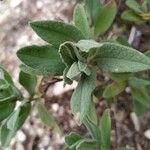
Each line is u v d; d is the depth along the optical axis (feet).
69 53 0.38
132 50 0.37
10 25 0.75
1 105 0.46
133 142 0.67
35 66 0.40
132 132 0.67
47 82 0.51
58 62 0.40
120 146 0.63
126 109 0.68
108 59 0.38
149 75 0.65
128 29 0.68
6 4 0.67
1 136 0.48
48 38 0.40
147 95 0.57
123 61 0.37
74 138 0.47
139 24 0.65
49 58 0.40
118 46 0.37
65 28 0.40
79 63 0.38
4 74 0.47
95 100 0.66
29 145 0.70
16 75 0.73
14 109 0.47
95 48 0.38
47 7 0.74
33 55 0.40
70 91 0.70
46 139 0.70
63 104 0.70
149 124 0.67
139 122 0.67
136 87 0.57
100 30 0.53
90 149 0.46
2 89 0.46
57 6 0.74
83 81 0.39
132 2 0.58
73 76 0.36
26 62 0.39
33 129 0.70
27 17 0.74
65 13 0.73
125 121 0.67
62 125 0.69
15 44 0.75
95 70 0.39
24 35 0.74
